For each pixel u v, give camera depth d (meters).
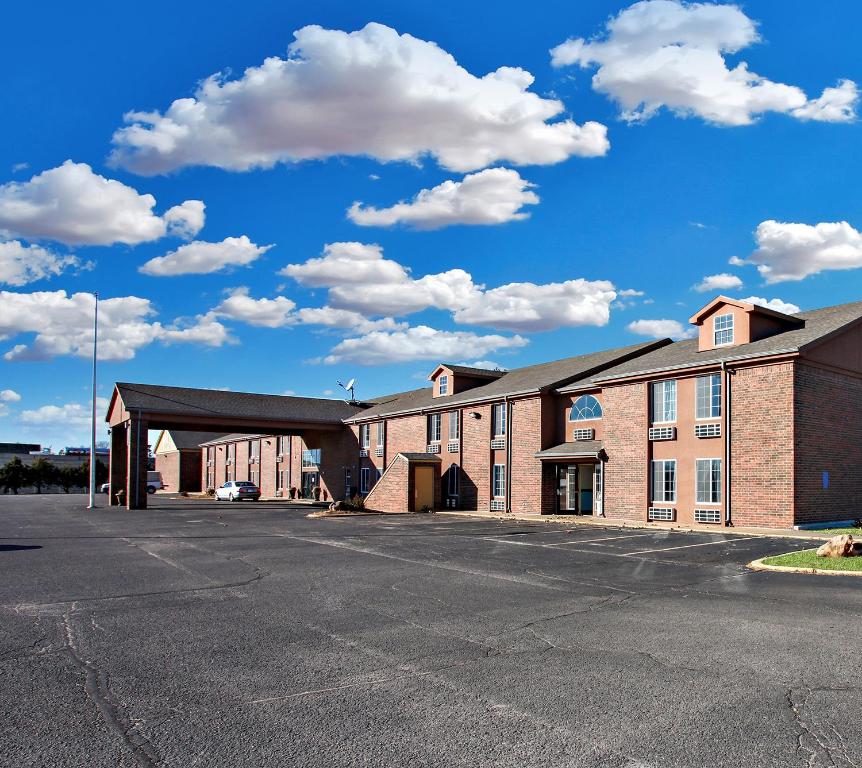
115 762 4.81
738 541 18.50
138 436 40.00
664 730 5.34
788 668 6.88
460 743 5.12
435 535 21.17
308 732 5.33
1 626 8.77
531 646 7.80
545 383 31.75
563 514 31.20
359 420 45.91
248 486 53.59
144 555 16.09
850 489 23.58
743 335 24.66
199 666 7.04
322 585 11.86
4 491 76.38
